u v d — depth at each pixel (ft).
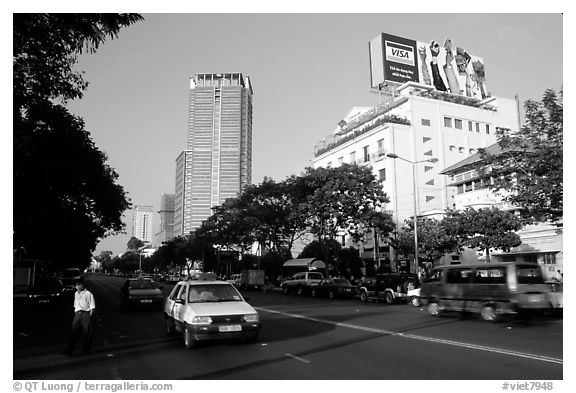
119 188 105.19
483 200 119.34
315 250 166.50
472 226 96.58
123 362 30.32
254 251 262.06
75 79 46.78
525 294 49.75
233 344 36.47
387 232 119.85
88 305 34.24
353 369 27.09
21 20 34.94
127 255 521.24
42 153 71.46
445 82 185.37
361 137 177.47
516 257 112.27
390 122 165.99
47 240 115.55
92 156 82.99
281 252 163.94
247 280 165.07
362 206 121.90
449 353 31.91
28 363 30.45
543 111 61.31
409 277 85.20
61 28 36.52
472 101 186.39
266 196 144.36
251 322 34.71
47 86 44.34
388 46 174.91
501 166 68.28
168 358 31.35
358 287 102.53
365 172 119.44
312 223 138.10
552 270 97.86
